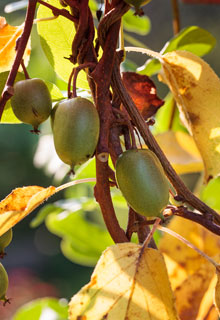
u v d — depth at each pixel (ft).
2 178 9.12
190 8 7.93
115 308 1.17
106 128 1.18
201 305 1.55
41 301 2.21
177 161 1.81
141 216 1.29
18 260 10.68
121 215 2.66
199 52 1.96
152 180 1.14
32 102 1.24
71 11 1.23
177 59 1.46
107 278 1.18
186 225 1.71
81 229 2.39
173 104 2.11
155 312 1.17
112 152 1.23
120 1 1.18
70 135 1.14
